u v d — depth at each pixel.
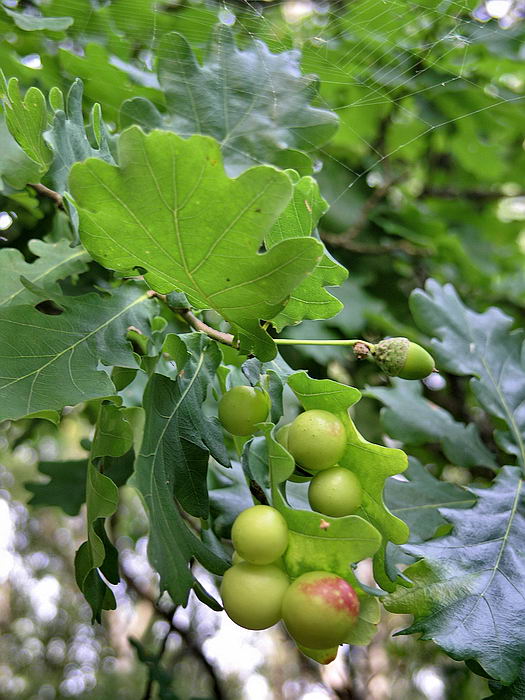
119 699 1.27
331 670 0.73
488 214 0.69
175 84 0.36
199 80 0.37
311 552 0.22
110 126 0.42
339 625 0.21
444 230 0.53
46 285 0.31
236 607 0.22
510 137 0.66
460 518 0.29
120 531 0.74
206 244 0.22
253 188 0.21
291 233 0.26
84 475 0.44
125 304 0.28
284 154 0.37
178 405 0.26
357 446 0.23
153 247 0.23
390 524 0.23
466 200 0.67
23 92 0.40
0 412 0.24
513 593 0.27
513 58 0.52
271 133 0.37
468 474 0.53
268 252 0.22
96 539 0.23
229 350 0.30
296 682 1.23
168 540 0.23
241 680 1.25
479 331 0.39
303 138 0.37
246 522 0.22
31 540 1.33
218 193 0.21
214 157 0.21
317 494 0.23
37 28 0.38
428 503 0.34
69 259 0.32
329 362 0.47
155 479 0.24
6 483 1.25
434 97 0.54
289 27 0.50
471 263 0.56
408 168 0.62
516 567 0.28
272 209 0.21
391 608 0.26
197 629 0.82
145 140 0.21
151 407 0.24
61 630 1.36
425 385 0.54
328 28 0.50
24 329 0.26
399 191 0.61
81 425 0.59
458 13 0.49
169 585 0.23
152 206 0.22
